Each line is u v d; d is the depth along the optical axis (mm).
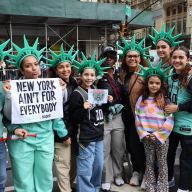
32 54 3205
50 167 3285
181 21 28594
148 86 3762
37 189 3283
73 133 3584
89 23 17484
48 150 3246
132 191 3957
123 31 16031
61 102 3311
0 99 2992
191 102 3531
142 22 18719
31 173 3238
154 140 3598
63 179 3578
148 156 3732
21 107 3055
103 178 3977
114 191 3959
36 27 17000
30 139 3152
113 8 16375
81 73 3574
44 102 3191
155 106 3699
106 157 3951
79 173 3572
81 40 18328
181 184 3752
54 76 3748
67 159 3564
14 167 3178
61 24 17219
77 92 3482
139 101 3807
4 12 13922
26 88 3080
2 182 3068
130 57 4023
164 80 3736
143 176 4094
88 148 3516
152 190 3717
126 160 4645
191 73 3580
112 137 4016
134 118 4004
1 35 16438
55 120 3328
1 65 3201
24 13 14273
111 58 3953
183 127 3643
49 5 14695
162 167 3676
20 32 16750
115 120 3975
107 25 18188
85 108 3406
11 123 3074
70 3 15211
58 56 3627
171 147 3914
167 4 30203
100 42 18781
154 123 3668
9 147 3180
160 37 4250
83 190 3586
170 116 3633
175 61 3625
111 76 3994
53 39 17641
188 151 3676
